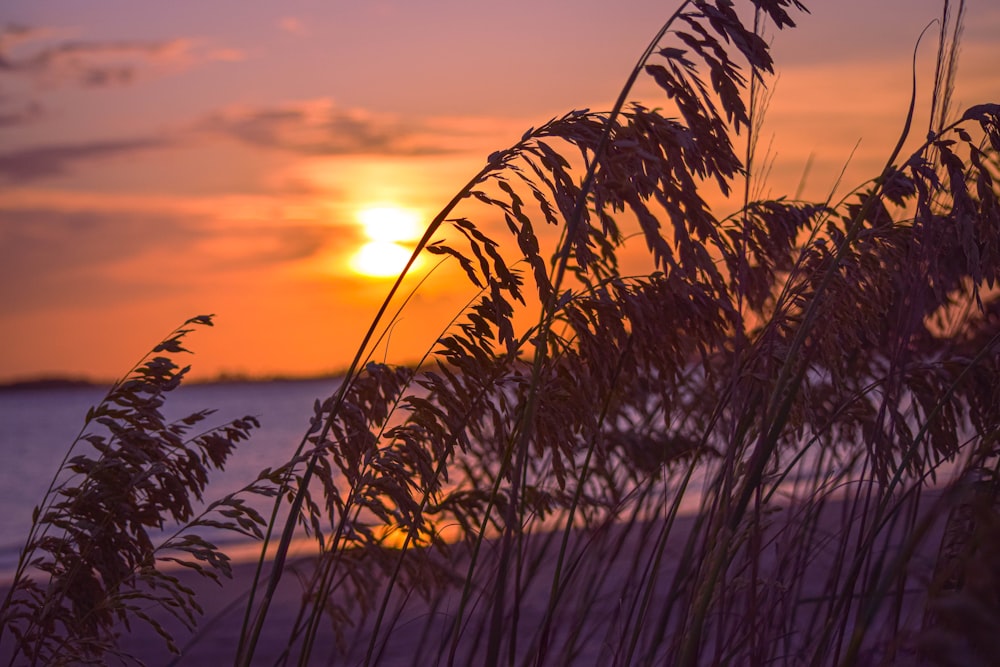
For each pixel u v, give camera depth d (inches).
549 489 102.2
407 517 79.6
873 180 81.4
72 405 3196.4
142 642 192.9
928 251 73.7
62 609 83.4
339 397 78.7
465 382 79.0
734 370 71.7
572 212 63.9
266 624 208.5
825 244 79.4
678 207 63.4
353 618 174.6
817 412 85.7
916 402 80.6
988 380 78.4
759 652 78.8
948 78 76.4
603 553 114.4
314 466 79.4
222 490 633.6
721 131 65.9
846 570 115.6
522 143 68.2
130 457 82.7
